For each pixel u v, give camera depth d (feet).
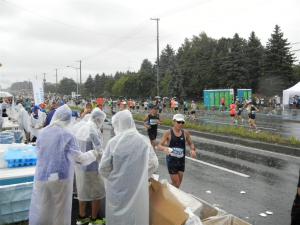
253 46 226.99
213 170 33.88
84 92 416.67
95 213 17.93
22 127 46.09
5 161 21.43
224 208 22.84
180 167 21.52
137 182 13.55
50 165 15.06
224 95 146.51
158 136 61.36
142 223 13.55
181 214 13.33
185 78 242.78
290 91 128.77
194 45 300.20
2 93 114.62
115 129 14.42
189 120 94.84
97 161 17.54
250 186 28.12
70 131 15.83
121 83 290.56
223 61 225.76
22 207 18.51
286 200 24.54
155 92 262.88
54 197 15.19
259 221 20.65
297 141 47.24
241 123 87.66
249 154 42.88
